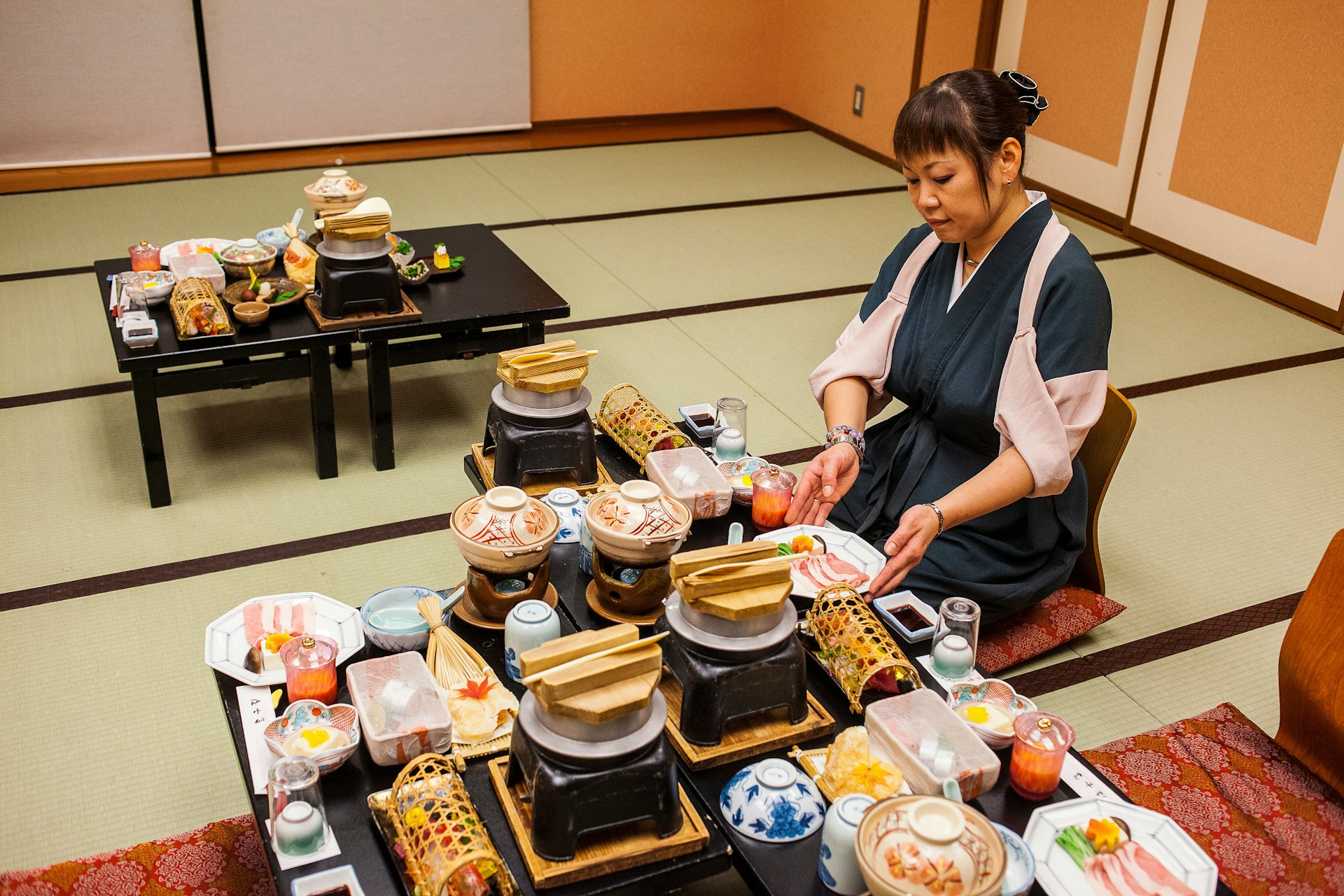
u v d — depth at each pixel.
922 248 2.09
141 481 2.88
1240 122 4.33
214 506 2.78
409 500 2.84
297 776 1.28
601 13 6.36
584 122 6.60
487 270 3.22
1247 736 1.86
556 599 1.66
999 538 2.09
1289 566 2.67
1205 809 1.70
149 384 2.63
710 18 6.62
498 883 1.23
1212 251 4.57
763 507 1.87
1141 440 3.23
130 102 5.43
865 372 2.14
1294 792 1.73
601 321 3.89
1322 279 4.11
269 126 5.78
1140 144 4.82
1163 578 2.61
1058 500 2.06
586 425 1.93
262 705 1.48
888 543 1.75
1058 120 5.29
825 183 5.63
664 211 5.11
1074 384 1.87
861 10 6.04
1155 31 4.64
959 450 2.08
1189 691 2.24
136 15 5.28
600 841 1.25
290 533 2.68
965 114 1.74
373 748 1.36
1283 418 3.39
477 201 5.13
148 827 1.85
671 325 3.90
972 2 5.46
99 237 4.49
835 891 1.23
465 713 1.43
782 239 4.79
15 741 2.02
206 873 1.66
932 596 2.03
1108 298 1.92
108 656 2.25
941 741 1.36
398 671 1.46
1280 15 4.09
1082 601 2.36
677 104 6.78
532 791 1.23
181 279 2.86
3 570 2.50
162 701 2.14
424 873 1.18
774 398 3.40
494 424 1.95
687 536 1.73
